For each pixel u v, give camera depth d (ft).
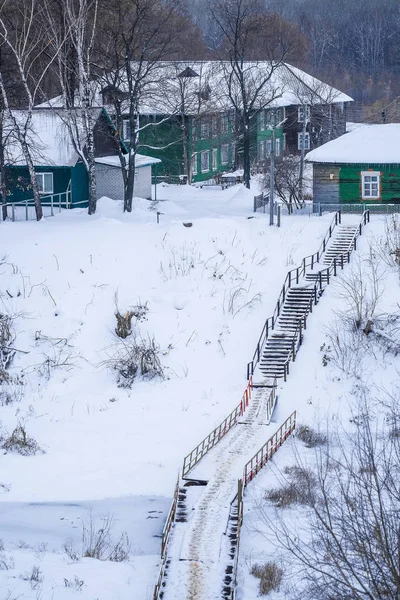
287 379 176.96
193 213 260.62
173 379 179.93
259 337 190.19
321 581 99.19
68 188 260.42
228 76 346.74
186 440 155.22
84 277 206.18
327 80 569.64
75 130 251.80
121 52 260.42
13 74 275.18
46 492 137.49
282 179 302.86
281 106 382.22
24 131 234.79
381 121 466.29
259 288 204.23
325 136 389.39
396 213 232.73
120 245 217.36
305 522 122.83
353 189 246.68
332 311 192.54
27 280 205.05
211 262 211.41
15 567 113.09
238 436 155.33
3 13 266.77
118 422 163.22
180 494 134.72
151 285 205.36
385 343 182.09
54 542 123.34
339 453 146.82
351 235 220.84
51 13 256.93
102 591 106.93
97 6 252.83
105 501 134.72
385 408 164.45
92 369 185.06
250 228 226.79
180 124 340.80
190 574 111.45
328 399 170.19
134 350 183.42
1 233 223.92
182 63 353.92
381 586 85.25
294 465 140.77
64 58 247.70
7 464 147.23
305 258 211.20
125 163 257.34
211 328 193.47
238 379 178.70
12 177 261.03
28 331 193.06
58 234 222.28
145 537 125.08
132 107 250.16
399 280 199.72
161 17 341.82
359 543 92.63
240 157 380.78
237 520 125.29
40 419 165.68
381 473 127.24
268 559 115.24
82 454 150.92
